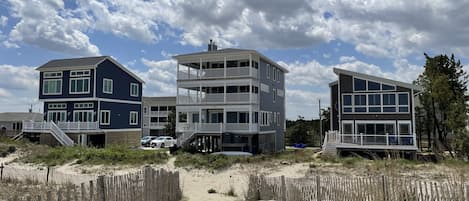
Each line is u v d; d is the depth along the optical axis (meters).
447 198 9.88
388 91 29.89
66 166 24.36
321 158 24.08
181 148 32.06
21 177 18.75
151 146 43.84
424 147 34.56
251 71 34.75
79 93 38.19
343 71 31.62
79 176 20.34
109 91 39.78
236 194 17.31
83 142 36.19
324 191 12.45
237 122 36.06
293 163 23.19
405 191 10.41
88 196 9.89
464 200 9.60
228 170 22.58
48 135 35.53
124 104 42.03
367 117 30.44
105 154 26.73
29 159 26.22
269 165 22.94
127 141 41.97
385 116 29.83
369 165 20.17
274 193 14.88
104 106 38.88
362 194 11.27
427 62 32.34
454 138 26.19
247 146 33.72
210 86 36.25
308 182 13.68
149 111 67.25
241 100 34.56
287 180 14.35
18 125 58.62
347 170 20.06
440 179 16.67
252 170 22.06
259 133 35.75
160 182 13.05
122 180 10.65
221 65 37.81
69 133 36.16
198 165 23.61
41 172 20.97
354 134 29.58
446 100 29.62
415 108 33.16
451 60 32.38
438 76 30.52
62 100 38.88
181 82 36.75
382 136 27.80
